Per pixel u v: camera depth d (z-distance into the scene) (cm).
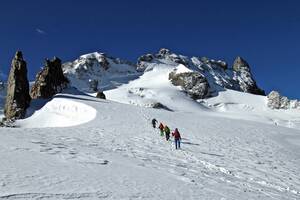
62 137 3416
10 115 8238
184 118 7300
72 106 7712
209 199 1725
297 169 3534
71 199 1410
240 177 2673
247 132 6128
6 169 1672
